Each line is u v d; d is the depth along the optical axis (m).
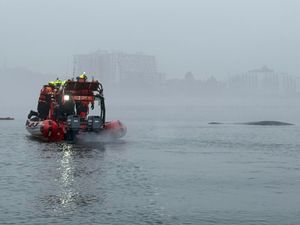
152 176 17.97
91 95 32.75
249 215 12.15
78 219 11.66
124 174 18.36
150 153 25.91
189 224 11.35
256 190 15.32
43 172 18.67
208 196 14.34
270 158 24.14
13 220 11.51
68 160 22.45
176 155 25.11
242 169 20.05
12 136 37.31
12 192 14.64
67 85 32.31
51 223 11.29
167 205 13.16
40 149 27.31
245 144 31.89
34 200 13.55
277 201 13.71
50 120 32.50
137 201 13.59
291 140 35.31
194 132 44.41
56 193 14.54
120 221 11.55
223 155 25.34
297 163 22.12
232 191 15.17
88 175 18.02
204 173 18.84
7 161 22.00
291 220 11.68
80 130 31.94
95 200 13.65
